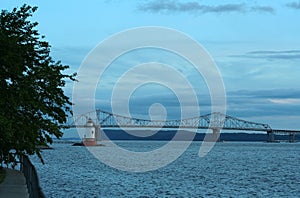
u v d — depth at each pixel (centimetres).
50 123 3372
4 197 2856
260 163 12094
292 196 5131
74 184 5566
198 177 7344
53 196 4412
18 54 3097
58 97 3478
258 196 5084
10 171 4675
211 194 5112
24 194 2998
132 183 6022
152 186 5725
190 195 4950
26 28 3431
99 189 5134
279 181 6862
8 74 3111
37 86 3347
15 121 3116
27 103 3130
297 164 11731
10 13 3406
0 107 3017
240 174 8175
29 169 2950
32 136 3228
